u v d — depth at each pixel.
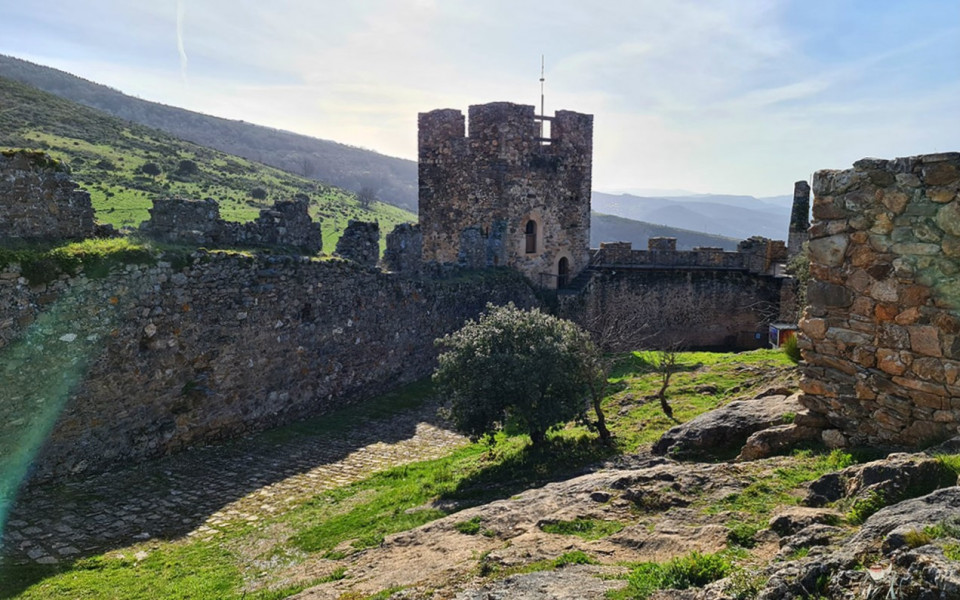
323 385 17.34
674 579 4.67
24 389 10.37
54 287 10.80
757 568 4.56
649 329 32.09
